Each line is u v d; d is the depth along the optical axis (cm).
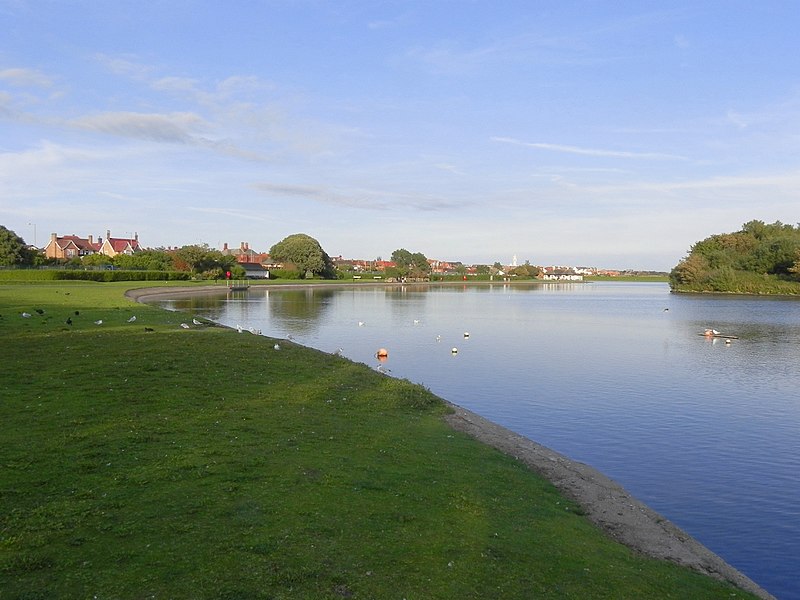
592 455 2089
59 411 1677
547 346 4956
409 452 1609
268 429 1638
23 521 987
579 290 19575
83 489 1130
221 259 16625
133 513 1037
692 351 4750
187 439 1481
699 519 1566
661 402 2912
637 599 972
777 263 14662
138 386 2042
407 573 923
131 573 846
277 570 878
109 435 1472
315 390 2244
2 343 2897
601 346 5006
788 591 1220
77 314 4447
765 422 2558
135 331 3550
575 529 1266
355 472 1355
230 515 1054
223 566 878
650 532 1369
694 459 2061
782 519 1577
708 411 2739
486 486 1428
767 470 1958
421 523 1120
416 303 10556
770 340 5500
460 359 4175
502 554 1038
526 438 2166
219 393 2041
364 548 984
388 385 2533
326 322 6538
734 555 1371
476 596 884
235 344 3175
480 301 11744
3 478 1168
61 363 2386
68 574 836
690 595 1035
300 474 1290
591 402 2897
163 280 13962
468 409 2708
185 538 957
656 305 10962
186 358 2638
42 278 11069
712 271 15712
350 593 845
